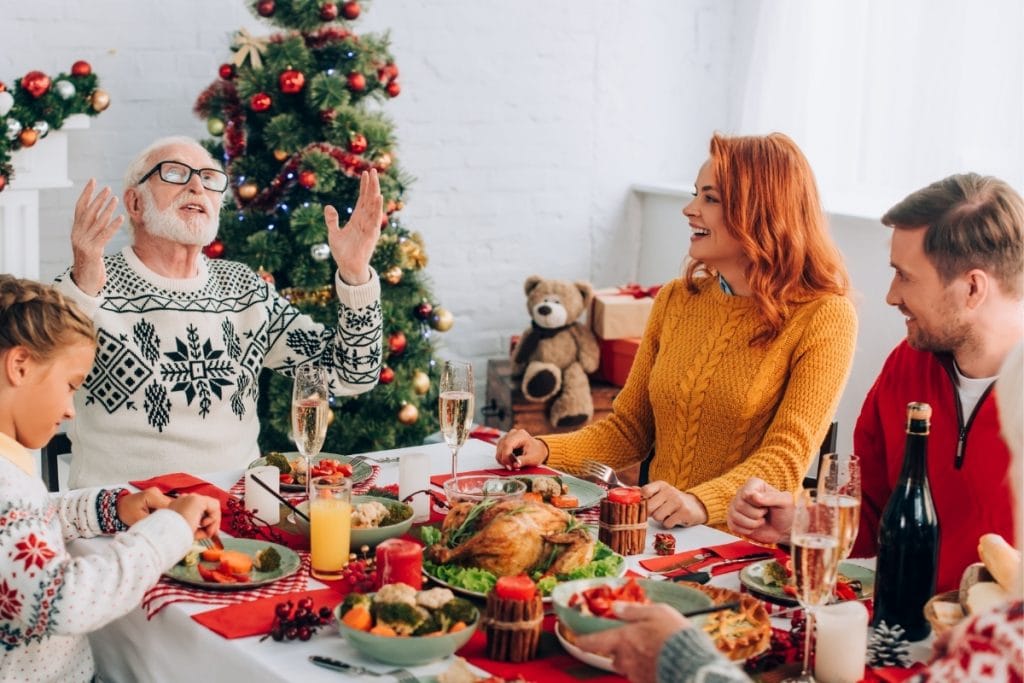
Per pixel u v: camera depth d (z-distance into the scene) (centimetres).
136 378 238
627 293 409
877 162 399
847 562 170
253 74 337
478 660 140
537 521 160
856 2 401
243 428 254
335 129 337
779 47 426
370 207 239
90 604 144
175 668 153
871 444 194
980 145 364
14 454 155
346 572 158
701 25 466
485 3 427
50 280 371
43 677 161
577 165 456
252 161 344
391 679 134
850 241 373
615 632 125
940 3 370
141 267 246
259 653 140
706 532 188
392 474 216
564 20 443
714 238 222
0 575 145
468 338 447
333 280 344
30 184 329
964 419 176
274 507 189
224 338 249
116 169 376
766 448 209
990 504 171
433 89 424
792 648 141
